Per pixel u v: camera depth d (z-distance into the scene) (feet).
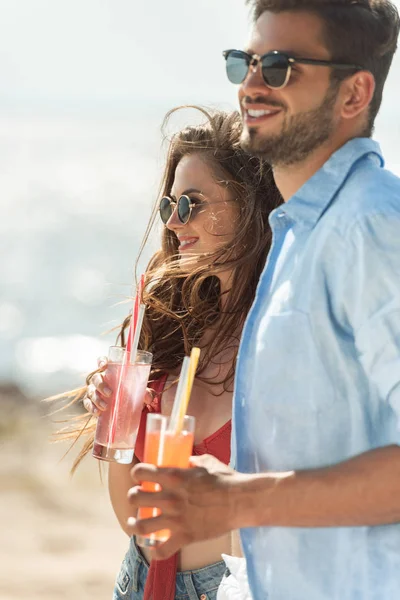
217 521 7.70
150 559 11.87
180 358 12.69
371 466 7.43
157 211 13.32
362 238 7.73
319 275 8.01
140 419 12.01
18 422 54.34
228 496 7.65
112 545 35.09
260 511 7.61
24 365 78.07
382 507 7.45
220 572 11.49
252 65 8.42
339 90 8.32
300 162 8.54
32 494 40.63
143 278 10.88
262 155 8.60
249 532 8.41
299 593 8.04
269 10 8.42
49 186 220.02
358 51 8.29
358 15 8.25
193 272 12.19
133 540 12.17
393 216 7.70
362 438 7.88
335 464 7.61
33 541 34.63
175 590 11.59
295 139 8.38
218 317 12.52
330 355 7.95
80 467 45.88
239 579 9.03
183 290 12.59
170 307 12.90
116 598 12.27
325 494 7.48
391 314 7.53
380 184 8.07
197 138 12.44
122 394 10.72
